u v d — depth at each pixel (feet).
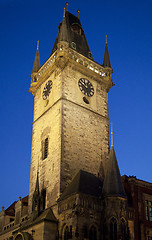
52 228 169.27
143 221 184.96
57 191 182.80
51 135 207.82
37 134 223.51
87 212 165.58
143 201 192.13
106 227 165.68
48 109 219.61
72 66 224.94
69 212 166.61
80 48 247.29
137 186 194.90
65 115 205.98
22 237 172.14
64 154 193.67
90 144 210.18
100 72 241.96
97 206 170.91
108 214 167.73
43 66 242.17
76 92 219.41
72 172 191.83
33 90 244.42
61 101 208.44
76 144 202.39
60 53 219.61
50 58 234.38
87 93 226.17
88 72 231.91
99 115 225.76
